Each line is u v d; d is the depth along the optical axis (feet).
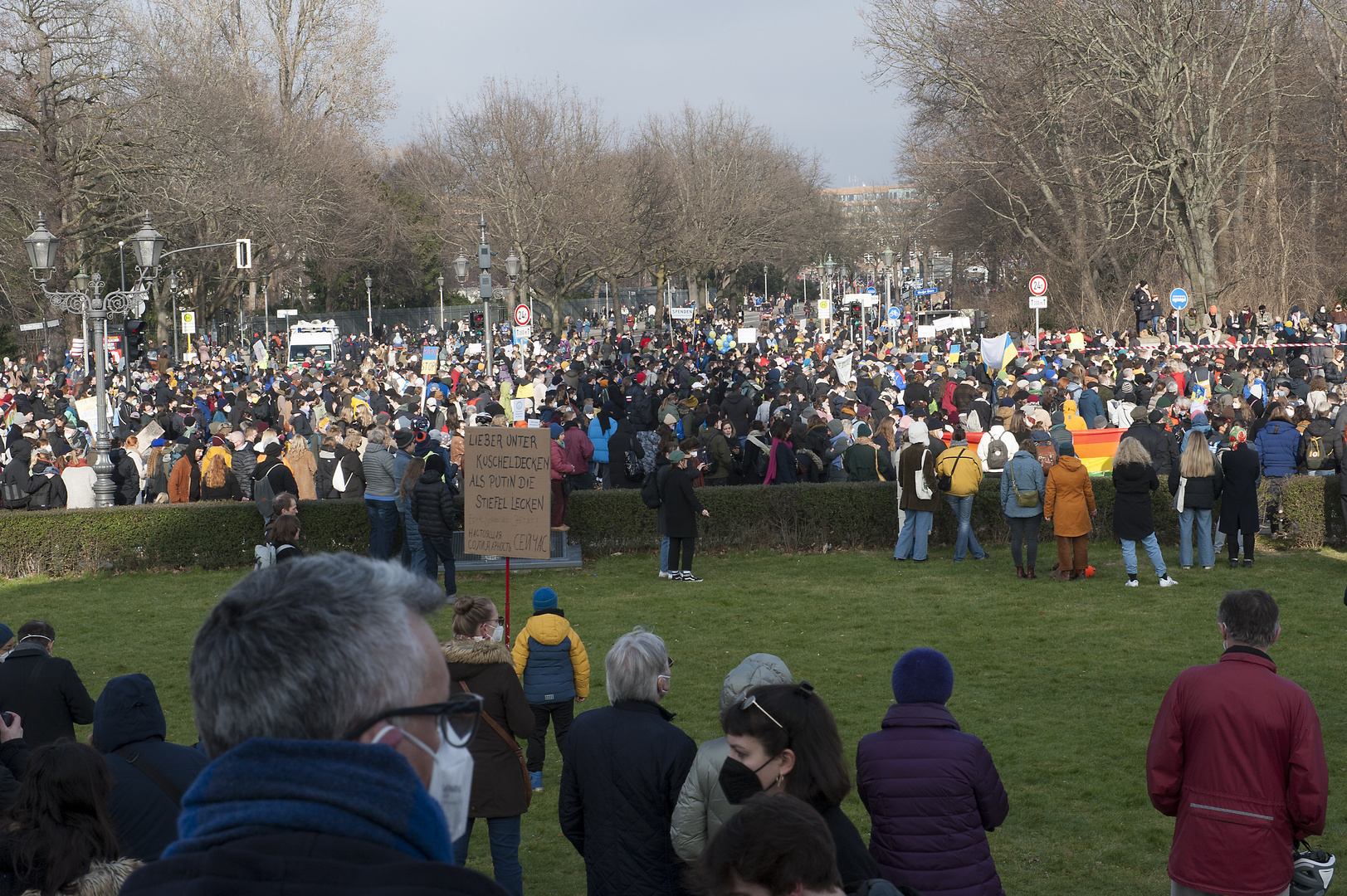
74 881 12.07
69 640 40.86
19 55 137.90
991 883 14.15
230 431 65.36
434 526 44.78
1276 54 140.67
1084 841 22.90
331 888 4.31
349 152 225.56
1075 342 118.93
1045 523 55.11
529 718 19.48
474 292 315.58
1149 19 138.21
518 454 35.50
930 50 156.46
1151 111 142.10
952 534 55.42
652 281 340.80
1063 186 159.94
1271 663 14.66
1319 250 162.09
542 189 199.52
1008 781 26.11
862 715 30.73
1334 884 20.74
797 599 44.88
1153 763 14.94
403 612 5.02
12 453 60.39
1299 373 84.07
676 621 41.78
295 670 4.66
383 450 49.49
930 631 39.63
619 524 54.65
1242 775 14.24
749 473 65.72
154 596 47.73
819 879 7.80
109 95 147.33
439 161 218.79
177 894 4.33
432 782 5.04
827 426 66.28
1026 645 37.40
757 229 262.26
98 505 56.65
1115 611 41.65
